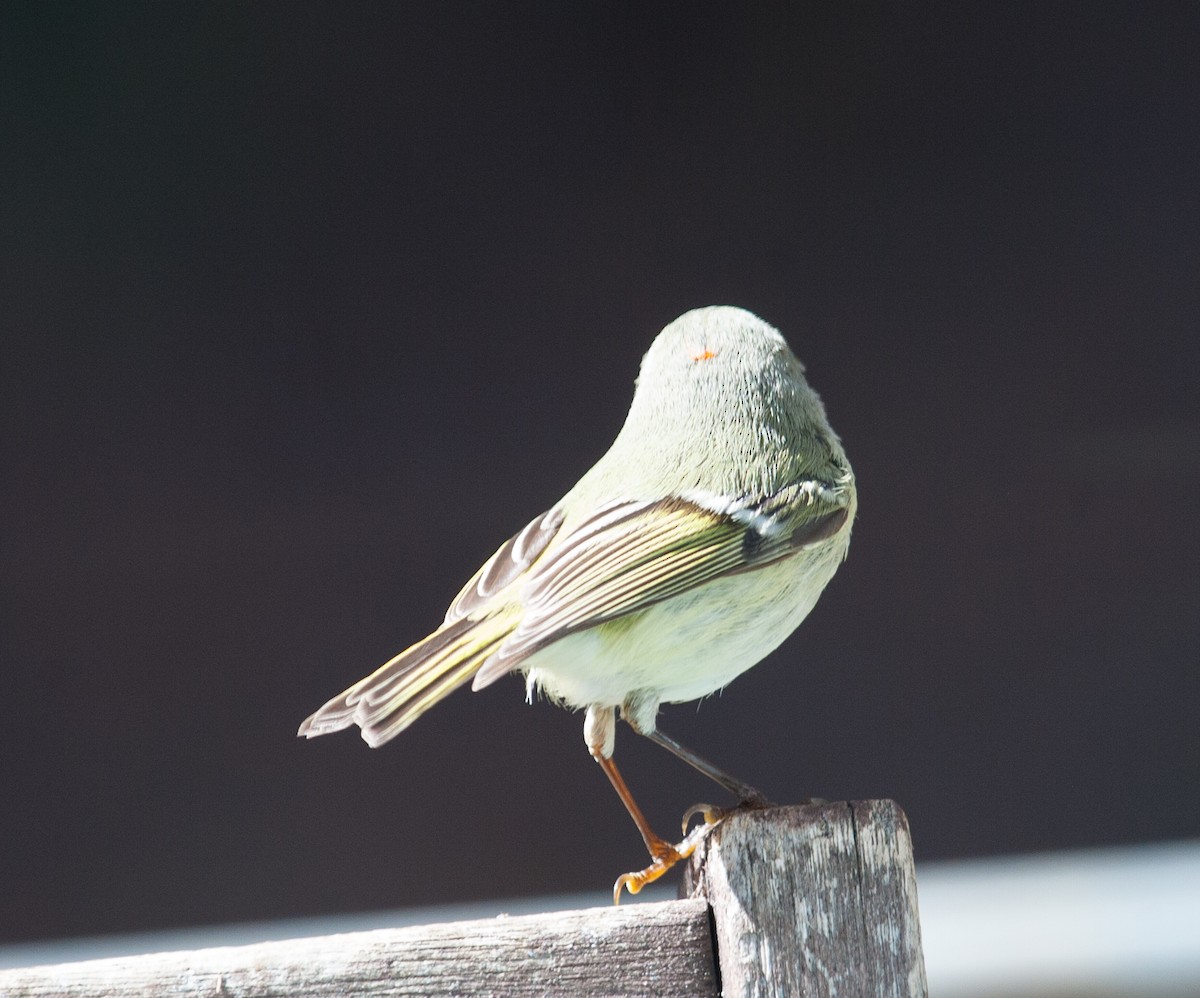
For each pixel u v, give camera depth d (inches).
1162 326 428.8
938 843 414.6
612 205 439.2
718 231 438.3
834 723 422.6
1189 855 410.3
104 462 425.7
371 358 435.2
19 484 422.0
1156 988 366.3
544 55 441.4
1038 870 414.6
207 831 412.8
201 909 408.5
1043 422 430.3
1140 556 423.2
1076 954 405.7
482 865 412.8
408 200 440.8
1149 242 430.3
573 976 190.5
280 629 422.6
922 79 435.8
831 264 436.1
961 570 427.8
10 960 402.3
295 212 438.3
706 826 210.8
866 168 437.7
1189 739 414.9
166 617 421.1
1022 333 433.4
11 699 414.0
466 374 435.5
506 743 420.2
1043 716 419.5
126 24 434.6
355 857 411.8
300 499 428.1
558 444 431.8
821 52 437.4
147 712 416.8
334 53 439.2
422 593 424.5
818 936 186.5
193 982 191.3
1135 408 428.1
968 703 421.4
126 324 431.5
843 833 188.5
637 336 433.7
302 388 433.7
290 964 192.1
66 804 410.6
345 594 423.5
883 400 434.3
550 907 408.5
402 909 409.4
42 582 419.8
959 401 433.1
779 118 437.7
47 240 430.6
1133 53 430.9
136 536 423.8
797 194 437.7
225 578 424.2
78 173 433.1
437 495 430.3
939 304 435.2
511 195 440.5
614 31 441.1
